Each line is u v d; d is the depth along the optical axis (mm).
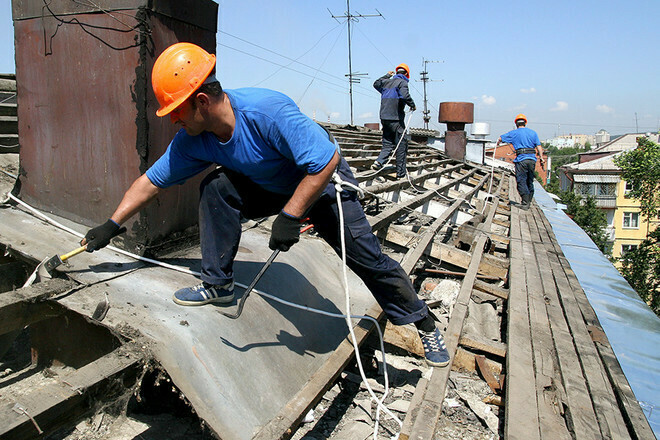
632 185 30828
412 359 3146
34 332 2771
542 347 2963
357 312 3430
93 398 1810
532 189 9273
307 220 2494
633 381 2621
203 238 2400
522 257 5070
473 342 3070
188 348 2100
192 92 1921
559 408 2346
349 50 28203
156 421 2471
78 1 2719
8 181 3814
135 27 2576
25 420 1551
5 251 2861
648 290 27922
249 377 2248
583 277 4848
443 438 2455
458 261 4719
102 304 2141
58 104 2967
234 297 2666
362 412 2654
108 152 2818
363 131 12930
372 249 2377
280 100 2021
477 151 17188
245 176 2332
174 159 2307
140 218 2809
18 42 3049
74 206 3051
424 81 39906
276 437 1860
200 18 2939
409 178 7387
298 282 3258
